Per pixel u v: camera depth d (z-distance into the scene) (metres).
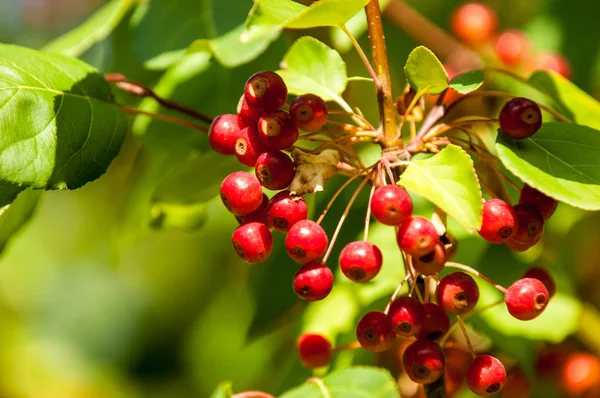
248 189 0.43
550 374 0.55
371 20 0.45
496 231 0.43
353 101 0.58
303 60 0.48
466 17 0.60
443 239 0.43
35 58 0.48
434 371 0.43
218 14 0.52
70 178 0.47
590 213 0.60
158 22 0.53
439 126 0.46
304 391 0.45
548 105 0.55
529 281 0.44
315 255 0.43
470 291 0.43
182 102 0.56
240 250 0.44
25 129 0.46
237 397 0.48
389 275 0.54
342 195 0.55
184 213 0.56
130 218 0.59
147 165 0.58
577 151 0.45
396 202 0.42
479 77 0.45
